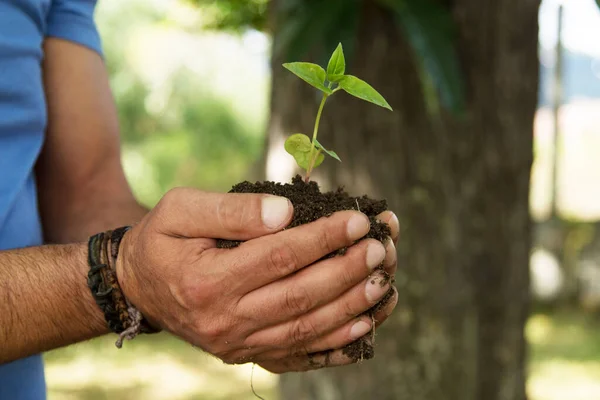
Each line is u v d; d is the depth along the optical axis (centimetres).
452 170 251
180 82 807
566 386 493
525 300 274
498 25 246
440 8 223
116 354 595
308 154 107
